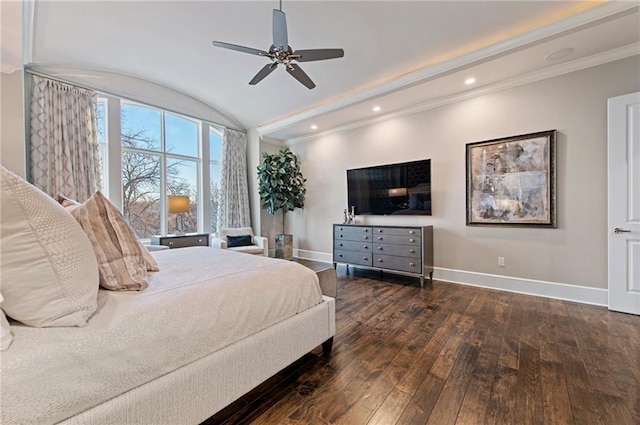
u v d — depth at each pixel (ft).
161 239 14.24
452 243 13.08
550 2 7.86
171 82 14.35
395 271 13.47
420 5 8.21
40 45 10.50
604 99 9.57
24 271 3.10
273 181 18.13
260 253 16.31
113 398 3.26
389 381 5.74
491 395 5.24
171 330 3.84
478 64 10.05
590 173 9.86
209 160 17.83
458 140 12.82
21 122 8.58
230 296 4.77
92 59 11.89
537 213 10.84
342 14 8.66
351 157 17.04
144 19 9.36
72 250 3.52
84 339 3.16
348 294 11.53
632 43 8.86
